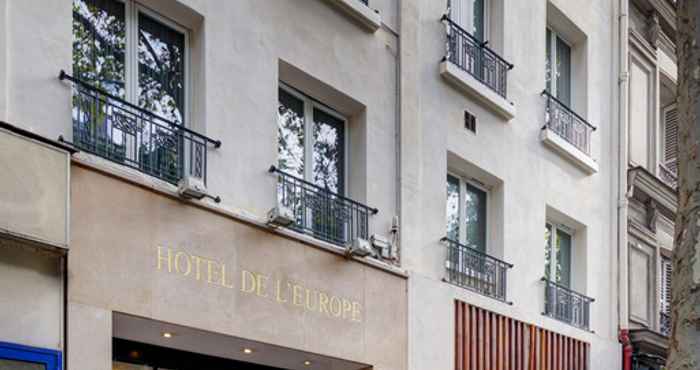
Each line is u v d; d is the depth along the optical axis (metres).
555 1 15.32
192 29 9.26
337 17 10.75
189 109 9.15
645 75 18.48
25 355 6.91
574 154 15.10
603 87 16.61
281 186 9.81
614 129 16.70
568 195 15.13
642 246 17.31
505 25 13.93
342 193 11.02
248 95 9.48
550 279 15.00
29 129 7.36
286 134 10.33
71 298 7.42
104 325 7.62
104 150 8.09
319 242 9.96
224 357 10.12
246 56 9.52
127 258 7.92
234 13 9.44
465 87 12.61
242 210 9.20
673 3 18.84
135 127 8.41
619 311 15.99
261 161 9.52
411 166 11.57
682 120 4.95
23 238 6.90
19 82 7.36
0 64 7.22
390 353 10.73
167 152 8.66
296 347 9.50
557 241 15.38
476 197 13.35
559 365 14.05
